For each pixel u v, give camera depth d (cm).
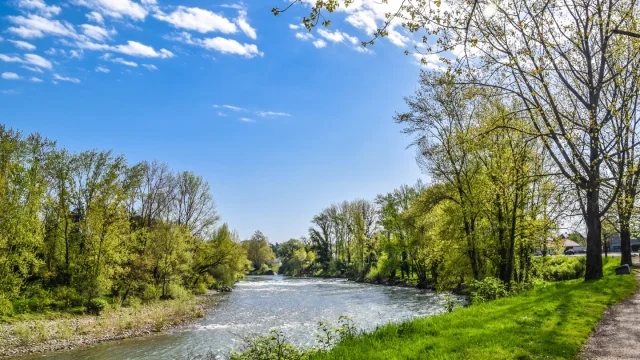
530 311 1352
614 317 1262
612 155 1677
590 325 1149
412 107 2762
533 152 2408
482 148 2267
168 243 4678
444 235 2820
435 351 913
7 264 2916
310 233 10356
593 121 1667
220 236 5925
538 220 2428
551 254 3019
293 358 1028
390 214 6022
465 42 1023
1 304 2811
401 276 6862
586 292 1717
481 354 874
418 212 2967
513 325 1156
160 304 4066
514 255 2611
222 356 2138
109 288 3756
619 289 1775
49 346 2372
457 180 2734
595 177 1841
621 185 1848
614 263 3938
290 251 12850
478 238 2575
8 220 2973
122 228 3816
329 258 10231
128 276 4188
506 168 2319
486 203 2530
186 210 5741
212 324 3081
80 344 2438
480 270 2694
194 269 5578
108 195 3669
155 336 2664
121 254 3753
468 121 2606
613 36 1772
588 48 1820
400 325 1223
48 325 2866
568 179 2027
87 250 3622
